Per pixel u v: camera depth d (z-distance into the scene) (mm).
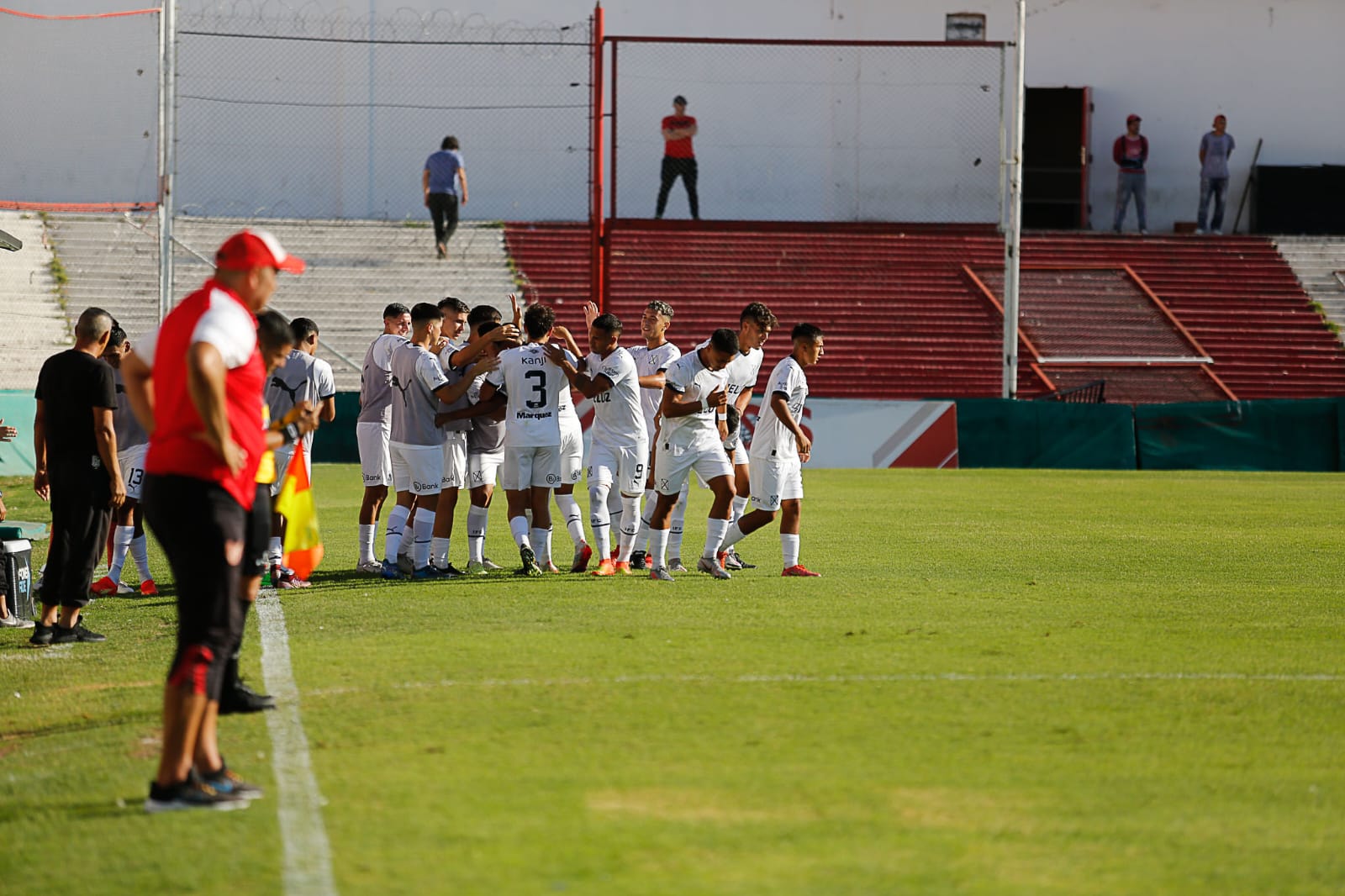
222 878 13359
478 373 33812
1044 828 14836
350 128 98688
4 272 81688
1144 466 75312
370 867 13508
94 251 85875
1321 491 61406
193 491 15336
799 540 41812
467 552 39188
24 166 90625
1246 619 27875
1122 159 105938
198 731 15758
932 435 74188
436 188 87062
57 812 15602
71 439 25828
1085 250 102562
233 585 15617
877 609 28656
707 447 32469
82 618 29109
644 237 96750
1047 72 111875
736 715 19281
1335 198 111750
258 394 16047
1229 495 58938
